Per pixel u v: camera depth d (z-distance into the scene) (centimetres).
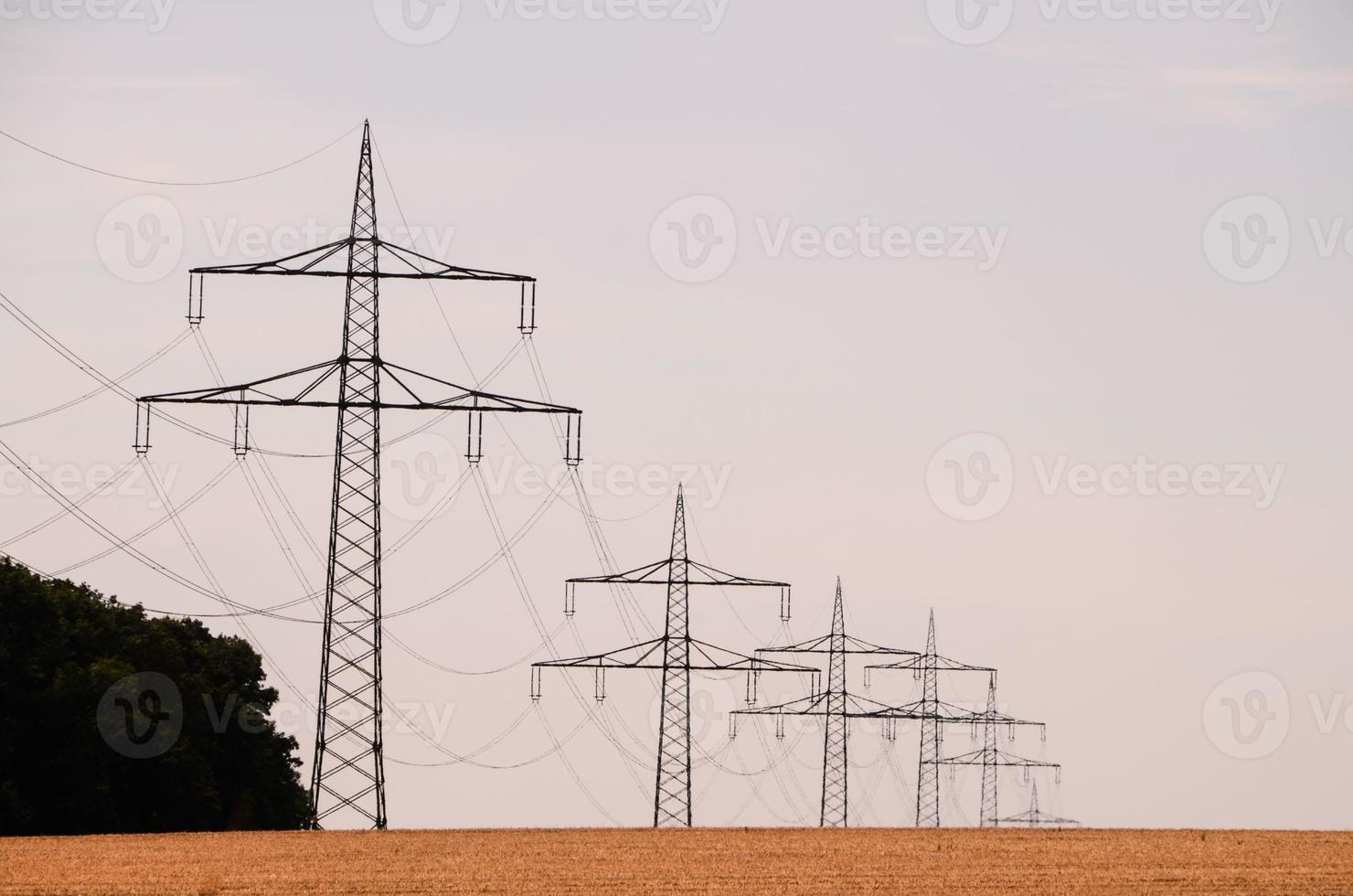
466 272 14388
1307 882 10700
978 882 10619
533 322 14550
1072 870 11369
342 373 14175
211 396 14038
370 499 14238
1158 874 11156
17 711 16025
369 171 14412
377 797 14312
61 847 12438
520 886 10244
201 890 9844
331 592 14150
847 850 12962
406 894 9831
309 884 10219
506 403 14388
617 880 10625
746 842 13725
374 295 14300
